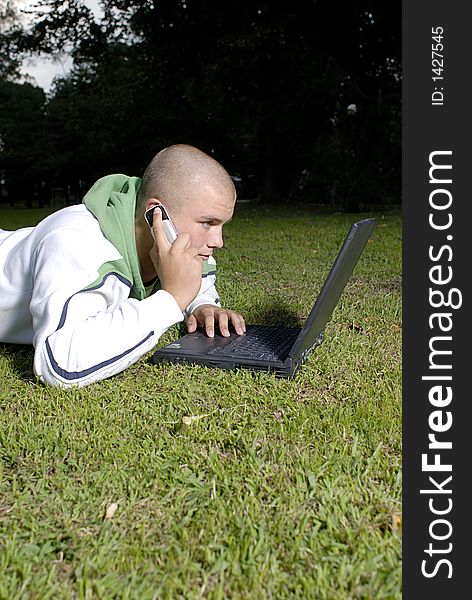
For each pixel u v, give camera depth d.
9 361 2.80
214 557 1.46
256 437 2.04
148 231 2.59
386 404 2.31
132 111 22.33
